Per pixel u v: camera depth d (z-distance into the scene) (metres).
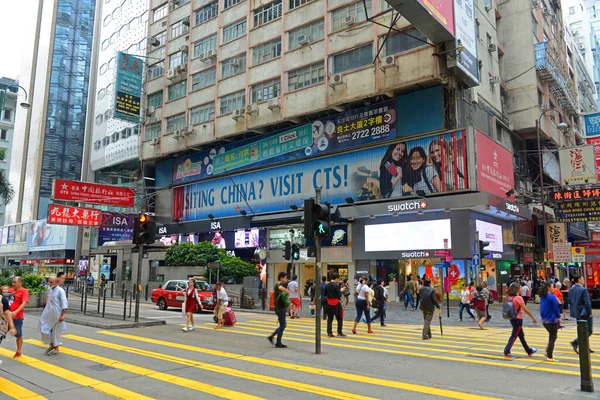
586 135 37.97
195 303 14.09
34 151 67.88
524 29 34.44
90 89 59.00
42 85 69.62
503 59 34.91
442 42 24.73
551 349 9.12
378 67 26.80
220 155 37.53
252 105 33.22
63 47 71.06
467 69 25.44
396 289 26.77
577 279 10.04
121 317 16.23
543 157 37.47
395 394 6.52
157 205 42.91
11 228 67.44
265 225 32.75
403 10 20.98
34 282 20.95
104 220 40.28
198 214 39.00
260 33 34.28
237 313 21.45
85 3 74.44
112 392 6.69
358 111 28.80
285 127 33.22
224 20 37.50
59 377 7.61
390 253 26.64
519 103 33.78
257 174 34.72
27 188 67.56
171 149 40.22
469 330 14.80
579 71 56.81
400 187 26.69
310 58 30.48
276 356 9.62
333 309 12.95
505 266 28.81
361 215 27.23
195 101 38.81
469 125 26.44
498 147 27.50
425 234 25.47
